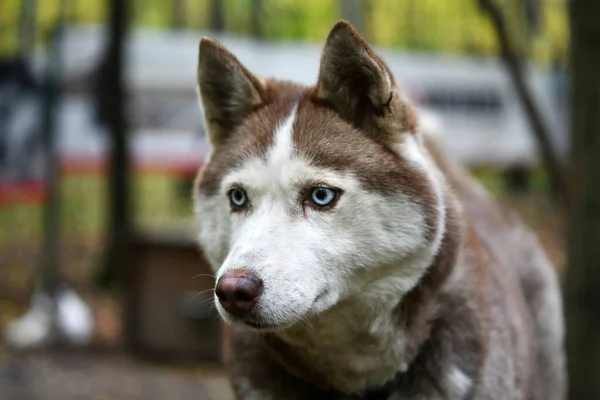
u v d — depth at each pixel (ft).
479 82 37.52
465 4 41.24
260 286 8.96
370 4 41.32
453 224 10.36
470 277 10.70
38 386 20.80
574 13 14.57
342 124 9.98
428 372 10.34
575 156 14.58
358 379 10.48
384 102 9.72
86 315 27.35
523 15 37.60
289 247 9.30
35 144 29.45
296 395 10.77
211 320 24.14
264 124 10.32
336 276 9.52
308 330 10.04
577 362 14.51
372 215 9.58
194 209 11.12
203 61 10.90
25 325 26.25
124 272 26.00
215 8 37.96
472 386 10.31
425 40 43.39
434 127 13.94
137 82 32.60
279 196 9.68
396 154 9.86
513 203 41.47
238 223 9.95
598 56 14.23
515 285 12.65
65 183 36.88
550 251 36.06
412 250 9.71
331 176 9.53
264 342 10.53
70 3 36.88
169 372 23.39
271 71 33.19
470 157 37.86
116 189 30.86
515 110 38.06
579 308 14.47
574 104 14.60
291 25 43.65
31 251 34.91
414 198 9.70
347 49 9.80
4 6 32.27
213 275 10.79
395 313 10.06
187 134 33.06
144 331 24.38
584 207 14.38
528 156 38.24
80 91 31.07
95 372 22.58
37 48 31.65
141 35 32.71
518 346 11.59
